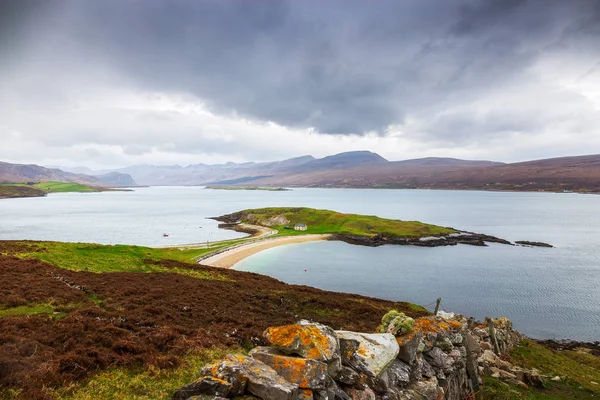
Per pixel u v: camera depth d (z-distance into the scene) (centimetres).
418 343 1591
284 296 4212
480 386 2231
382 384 1259
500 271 10050
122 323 2067
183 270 5400
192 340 1859
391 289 8400
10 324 1791
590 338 5769
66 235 15188
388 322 1669
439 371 1714
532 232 17462
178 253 10731
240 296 3700
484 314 6844
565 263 11044
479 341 2955
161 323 2178
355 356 1270
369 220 17800
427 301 7594
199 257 10419
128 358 1541
